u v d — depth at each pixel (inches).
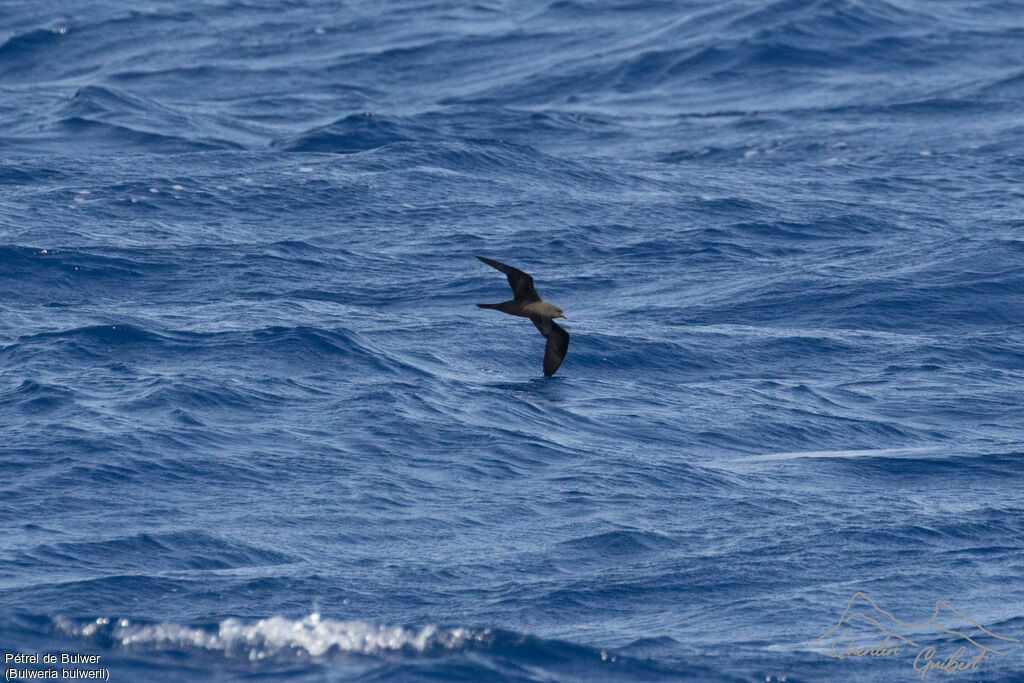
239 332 1600.6
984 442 1362.0
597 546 1008.2
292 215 2453.2
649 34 4734.3
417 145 3019.2
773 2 4776.1
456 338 1711.4
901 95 3951.8
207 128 3614.7
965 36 4574.3
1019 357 1756.9
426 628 853.2
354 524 1027.9
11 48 5083.7
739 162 3206.2
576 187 2778.1
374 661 810.2
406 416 1299.2
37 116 3659.0
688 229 2433.6
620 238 2372.0
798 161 3206.2
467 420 1312.7
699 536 1041.5
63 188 2549.2
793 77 4224.9
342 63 4699.8
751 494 1152.8
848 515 1101.1
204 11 5600.4
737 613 901.2
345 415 1295.5
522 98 4217.5
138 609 859.4
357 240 2290.8
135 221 2343.8
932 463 1272.1
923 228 2471.7
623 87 4256.9
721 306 1977.1
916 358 1727.4
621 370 1633.9
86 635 821.9
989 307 1980.8
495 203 2591.0
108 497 1054.4
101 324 1594.5
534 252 2257.6
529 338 1734.7
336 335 1585.9
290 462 1157.7
